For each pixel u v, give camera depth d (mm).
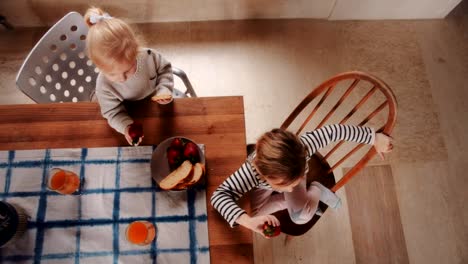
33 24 2328
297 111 1384
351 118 2184
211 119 1221
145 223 1054
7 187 1120
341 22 2424
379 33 2404
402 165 2105
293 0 2246
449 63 2350
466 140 2176
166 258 1058
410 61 2348
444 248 1963
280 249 1912
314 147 1306
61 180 1062
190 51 2328
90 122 1205
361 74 1184
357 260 1922
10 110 1204
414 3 2293
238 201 1205
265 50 2348
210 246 1075
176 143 1102
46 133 1185
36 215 1094
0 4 2158
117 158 1161
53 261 1053
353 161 2096
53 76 1438
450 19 2451
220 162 1176
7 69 2246
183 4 2252
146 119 1214
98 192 1121
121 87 1284
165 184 1071
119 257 1057
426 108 2240
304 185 1381
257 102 2230
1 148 1161
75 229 1082
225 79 2273
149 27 2359
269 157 1039
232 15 2365
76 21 1414
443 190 2068
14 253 1058
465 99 2266
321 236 1945
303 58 2336
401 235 1973
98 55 1094
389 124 1234
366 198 2029
